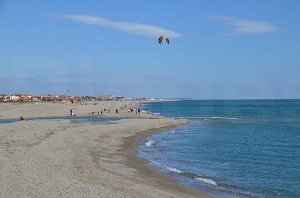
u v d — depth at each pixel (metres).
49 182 19.25
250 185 23.23
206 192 20.97
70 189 18.05
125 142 42.22
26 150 29.98
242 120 89.94
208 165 29.88
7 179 19.42
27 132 43.75
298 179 25.08
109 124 61.12
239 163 31.09
